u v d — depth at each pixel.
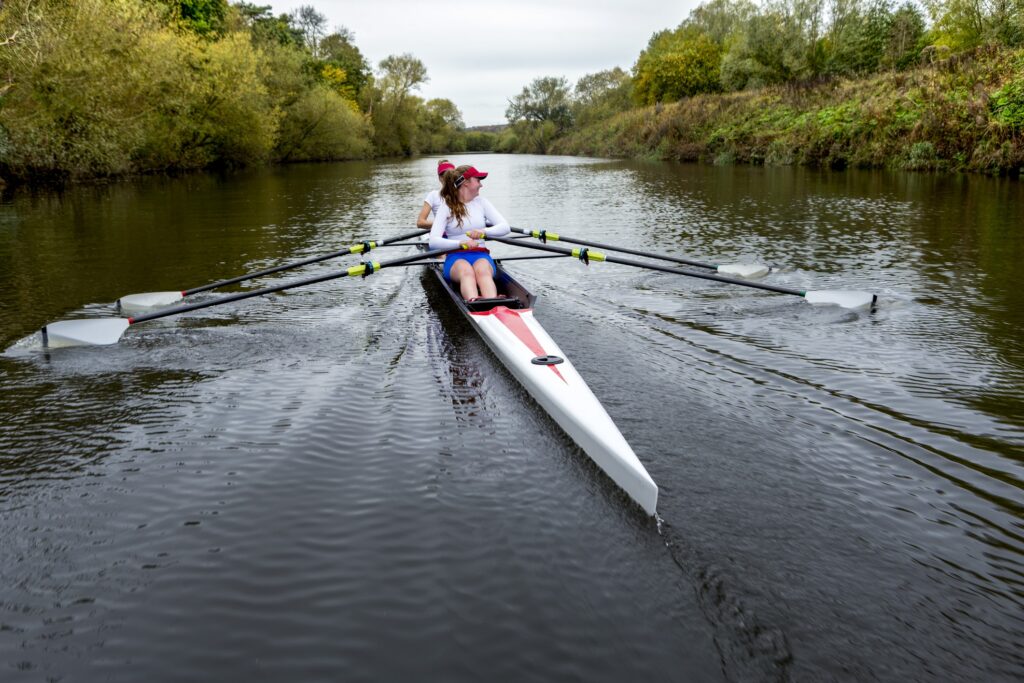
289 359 5.54
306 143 48.44
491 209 7.15
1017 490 3.48
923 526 3.19
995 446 3.94
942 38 28.05
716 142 36.06
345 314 6.84
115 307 7.26
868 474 3.65
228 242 11.51
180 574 2.92
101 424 4.38
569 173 31.56
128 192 21.09
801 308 6.79
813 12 36.94
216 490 3.58
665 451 3.89
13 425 4.37
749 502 3.39
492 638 2.53
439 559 2.98
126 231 12.71
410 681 2.35
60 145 21.31
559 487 3.55
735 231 11.90
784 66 38.97
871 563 2.93
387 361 5.46
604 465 3.69
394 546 3.08
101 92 21.48
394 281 8.36
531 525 3.21
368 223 14.12
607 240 11.31
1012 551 3.01
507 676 2.36
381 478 3.66
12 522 3.31
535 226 13.11
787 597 2.72
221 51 32.44
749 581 2.81
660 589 2.77
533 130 85.81
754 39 39.88
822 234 11.28
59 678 2.38
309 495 3.51
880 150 24.05
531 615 2.64
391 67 70.94
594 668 2.38
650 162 40.53
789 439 4.04
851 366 5.19
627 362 5.35
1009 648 2.47
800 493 3.46
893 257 9.22
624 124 54.81
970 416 4.32
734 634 2.53
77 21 20.19
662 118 44.94
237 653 2.49
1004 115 19.72
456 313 6.82
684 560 2.94
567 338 5.95
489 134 104.12
